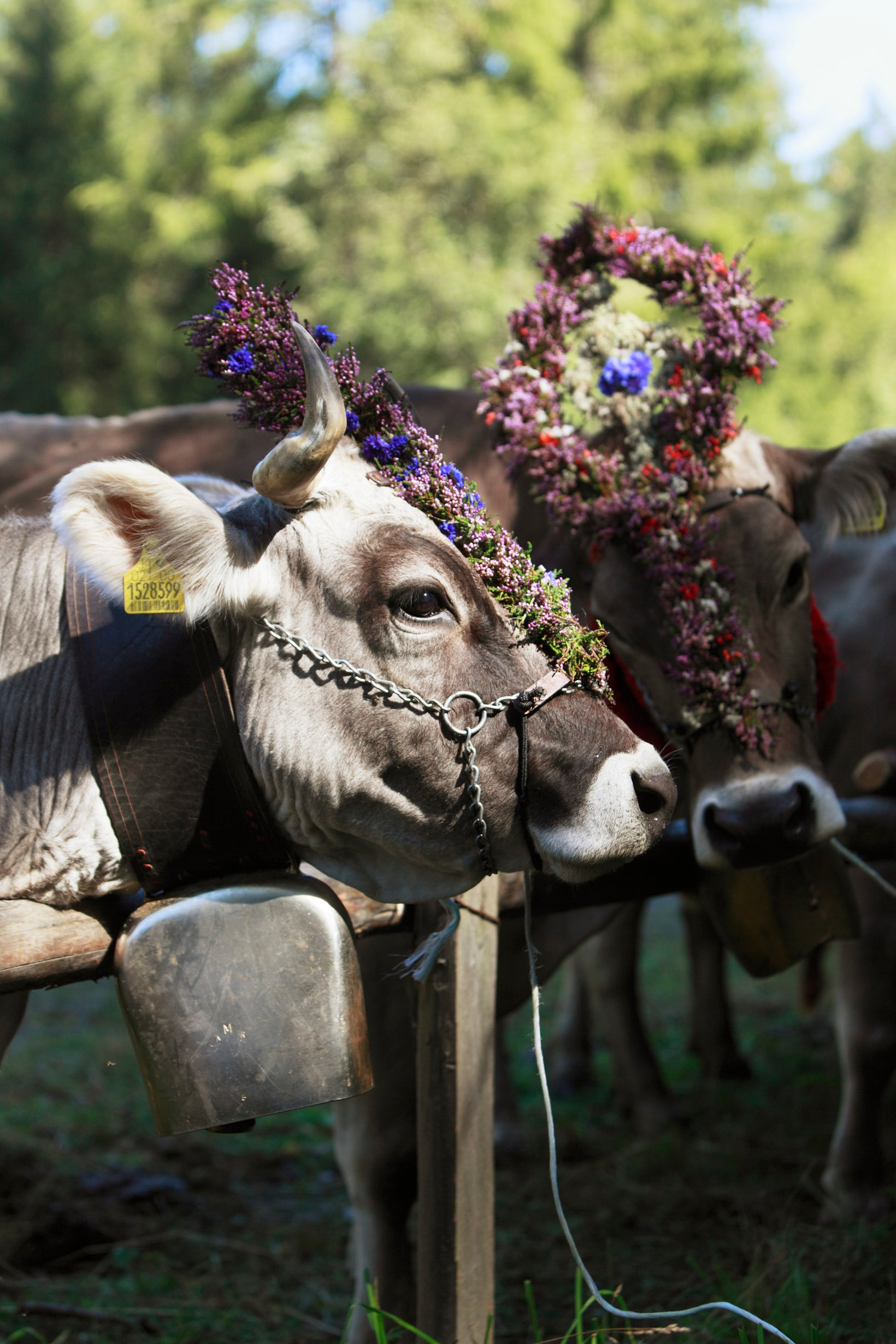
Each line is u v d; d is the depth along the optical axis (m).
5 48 23.31
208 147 21.55
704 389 2.88
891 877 3.37
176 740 2.02
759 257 20.39
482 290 16.19
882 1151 3.41
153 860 2.02
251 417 2.15
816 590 3.82
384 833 2.05
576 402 2.98
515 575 2.04
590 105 19.56
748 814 2.56
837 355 22.42
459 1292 2.32
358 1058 1.99
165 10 25.11
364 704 1.99
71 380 20.88
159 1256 3.40
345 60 19.41
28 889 2.05
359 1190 2.78
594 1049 5.60
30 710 2.10
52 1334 2.96
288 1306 3.13
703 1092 4.63
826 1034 5.29
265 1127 4.49
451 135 17.05
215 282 2.19
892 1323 2.63
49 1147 4.12
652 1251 3.31
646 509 2.74
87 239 21.34
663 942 7.55
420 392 3.34
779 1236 3.14
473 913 2.34
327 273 18.02
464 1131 2.33
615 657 2.91
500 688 2.02
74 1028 5.86
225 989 1.92
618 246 3.09
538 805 2.04
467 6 18.42
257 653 2.02
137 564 1.97
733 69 20.39
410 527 2.03
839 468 2.99
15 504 3.47
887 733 3.59
